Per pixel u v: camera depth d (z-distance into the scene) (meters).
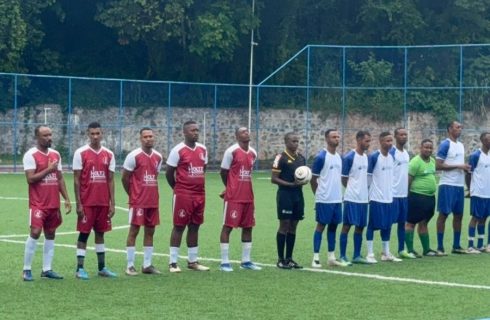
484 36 47.19
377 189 14.42
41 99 38.00
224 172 13.44
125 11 42.69
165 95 39.31
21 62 45.03
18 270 13.13
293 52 46.66
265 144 39.84
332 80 38.09
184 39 43.97
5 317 9.84
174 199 13.17
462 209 15.61
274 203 24.55
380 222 14.45
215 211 22.42
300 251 15.76
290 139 13.53
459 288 11.93
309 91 37.72
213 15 43.62
